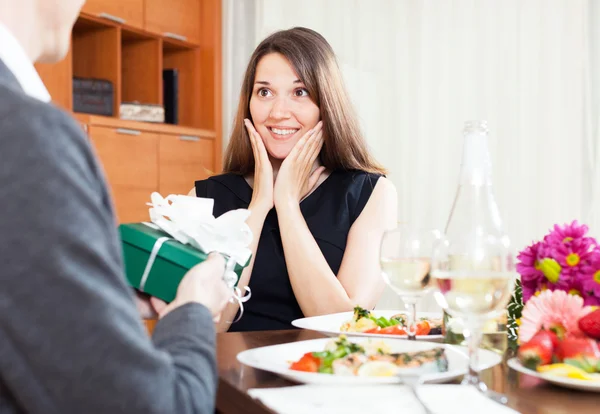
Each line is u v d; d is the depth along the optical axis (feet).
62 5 2.59
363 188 6.47
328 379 2.80
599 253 3.43
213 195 6.74
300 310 6.15
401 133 13.88
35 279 1.89
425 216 13.69
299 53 6.44
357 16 14.25
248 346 3.84
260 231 6.15
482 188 3.22
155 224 3.81
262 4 14.92
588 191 11.95
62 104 11.87
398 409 2.50
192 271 2.99
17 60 2.42
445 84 13.42
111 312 1.94
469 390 2.76
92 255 1.95
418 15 13.66
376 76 14.12
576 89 12.06
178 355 2.31
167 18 13.82
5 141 1.94
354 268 6.12
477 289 2.74
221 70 14.93
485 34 12.96
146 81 13.80
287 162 6.23
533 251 3.67
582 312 3.20
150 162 13.21
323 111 6.45
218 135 14.84
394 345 3.43
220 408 3.02
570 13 12.09
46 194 1.92
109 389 1.92
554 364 3.05
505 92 12.76
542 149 12.37
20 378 1.91
